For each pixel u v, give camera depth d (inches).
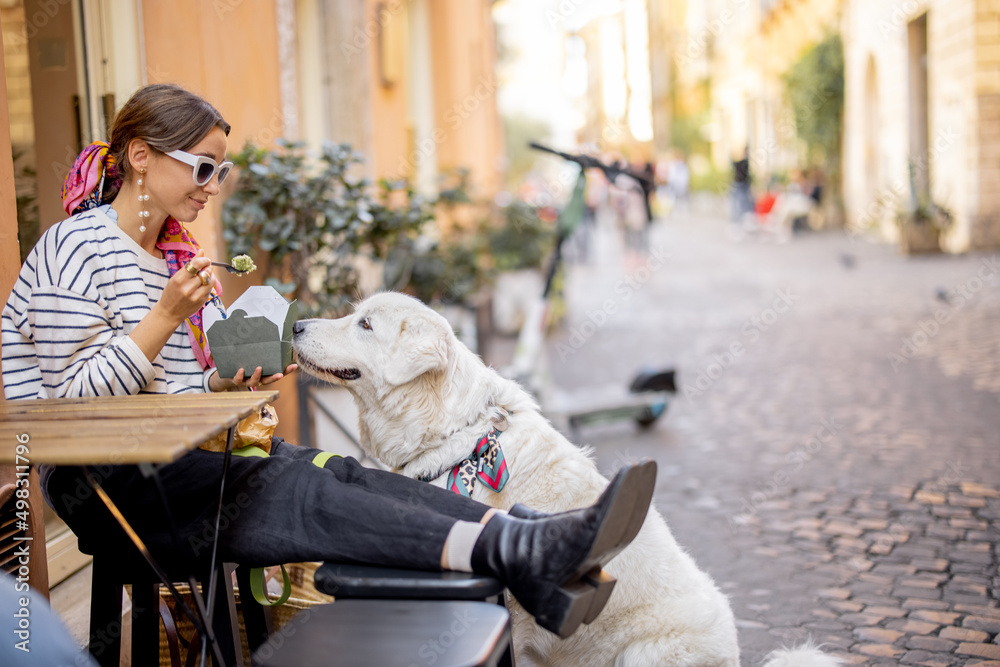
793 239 796.6
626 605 90.0
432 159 454.9
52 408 70.6
